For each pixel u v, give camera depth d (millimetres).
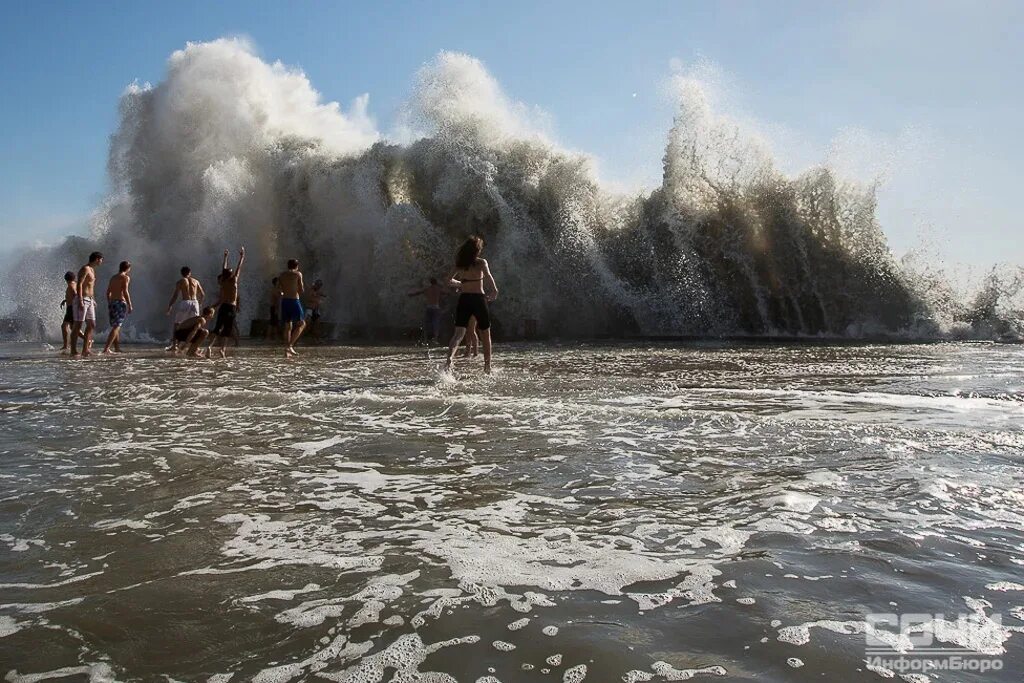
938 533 2926
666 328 19562
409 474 4012
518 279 19594
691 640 2033
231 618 2211
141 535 3002
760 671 1855
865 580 2449
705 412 5801
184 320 13680
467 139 21141
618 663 1909
